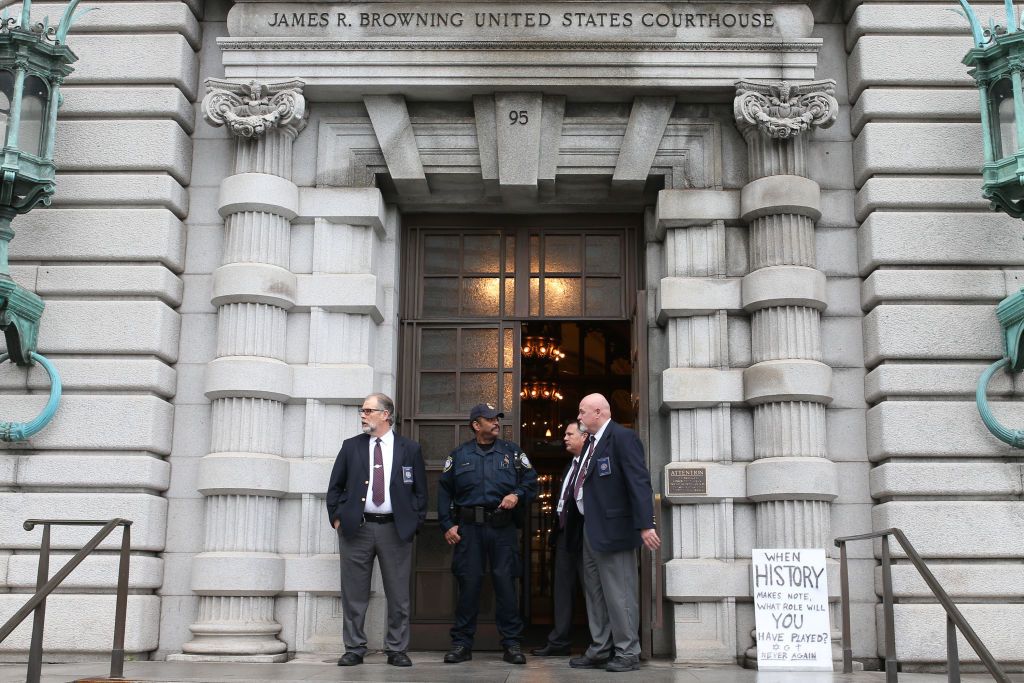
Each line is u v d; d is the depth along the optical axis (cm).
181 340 986
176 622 931
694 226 998
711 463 949
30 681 657
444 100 1023
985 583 888
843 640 823
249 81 991
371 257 1009
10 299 896
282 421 969
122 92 994
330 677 741
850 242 990
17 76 909
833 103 972
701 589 918
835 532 936
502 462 937
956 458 922
